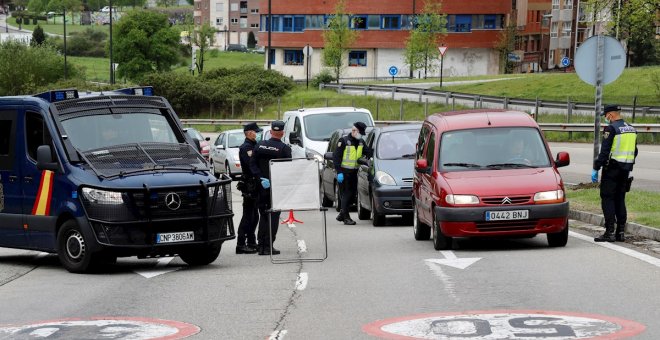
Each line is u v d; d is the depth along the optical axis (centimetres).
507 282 1323
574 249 1652
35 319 1166
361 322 1077
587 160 3931
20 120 1702
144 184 1549
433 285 1320
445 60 12106
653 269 1404
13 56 10575
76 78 10588
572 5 14462
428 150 1867
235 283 1408
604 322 1038
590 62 2328
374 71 12456
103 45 18188
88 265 1570
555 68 14312
